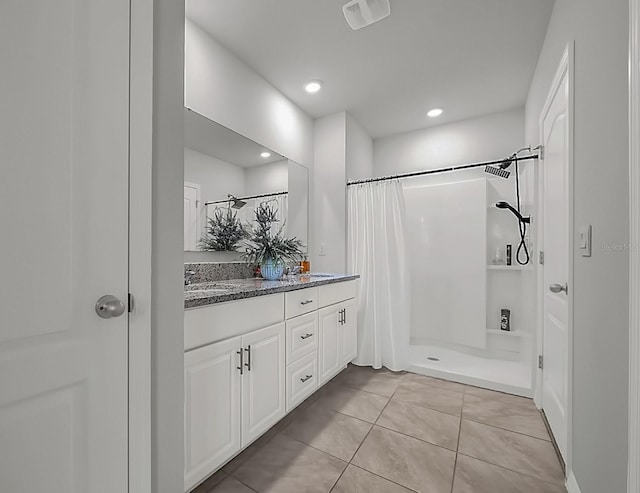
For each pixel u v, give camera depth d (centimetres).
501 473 137
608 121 95
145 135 89
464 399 209
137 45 87
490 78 235
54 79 72
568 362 131
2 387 66
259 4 166
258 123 230
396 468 141
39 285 71
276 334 162
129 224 86
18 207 68
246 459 148
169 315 97
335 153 288
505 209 290
